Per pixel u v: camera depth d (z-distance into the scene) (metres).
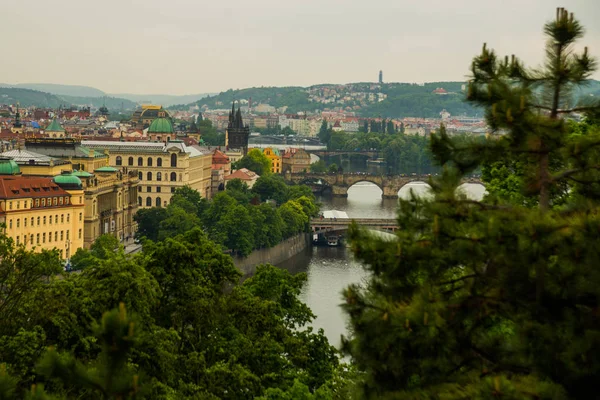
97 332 56.84
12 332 144.75
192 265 173.75
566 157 82.12
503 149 83.25
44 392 59.97
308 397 136.00
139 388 57.34
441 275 81.19
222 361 153.88
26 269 154.50
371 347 79.56
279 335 173.62
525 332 76.38
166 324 167.00
